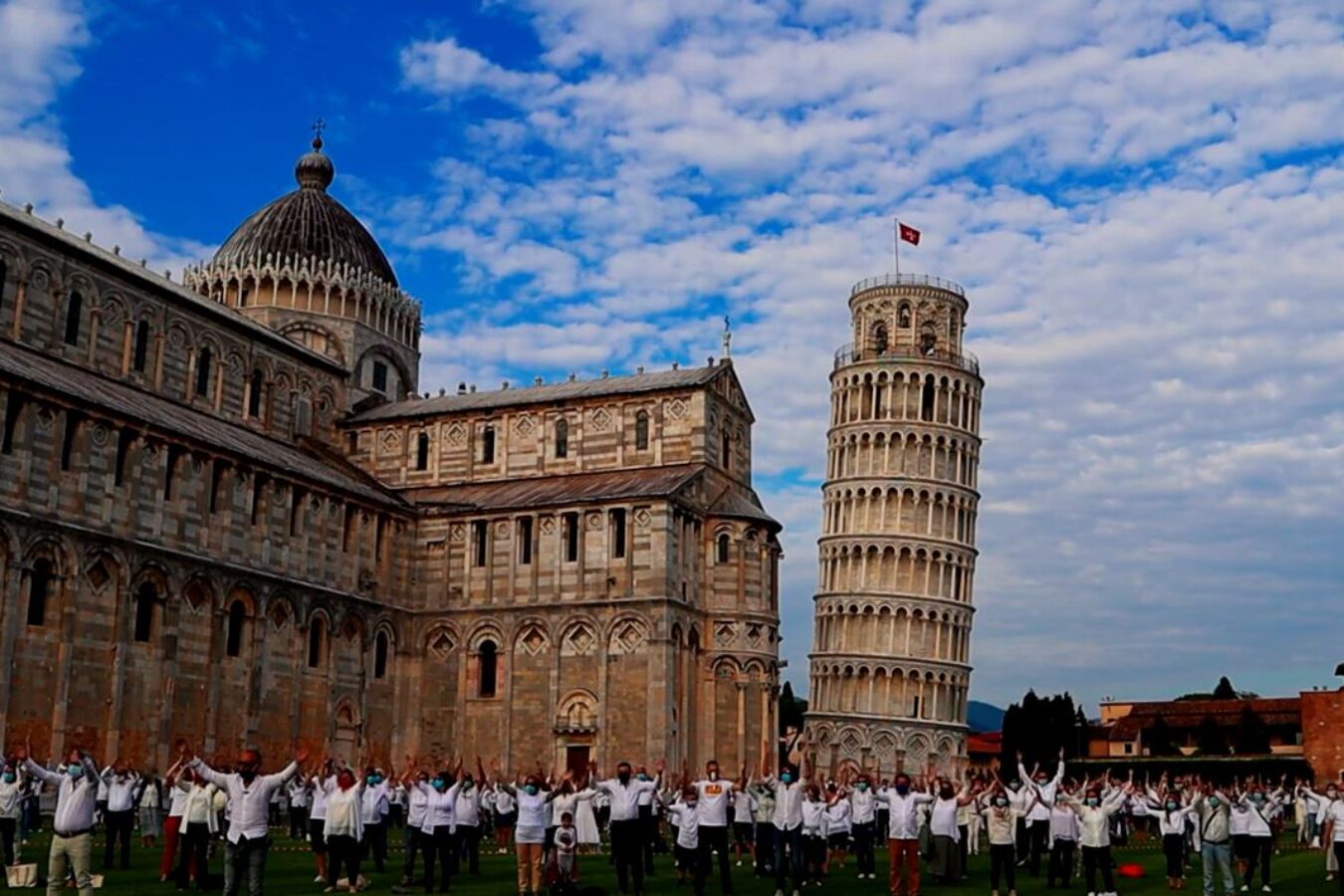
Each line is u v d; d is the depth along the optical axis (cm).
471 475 10388
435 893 3719
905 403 14338
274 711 8194
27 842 4834
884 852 5794
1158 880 4725
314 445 10356
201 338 9500
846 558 14150
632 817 3700
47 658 6719
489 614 9325
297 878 4041
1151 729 16975
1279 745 16675
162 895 3462
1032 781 4653
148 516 7388
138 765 7188
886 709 13688
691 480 9456
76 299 8494
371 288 11338
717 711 9325
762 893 3903
